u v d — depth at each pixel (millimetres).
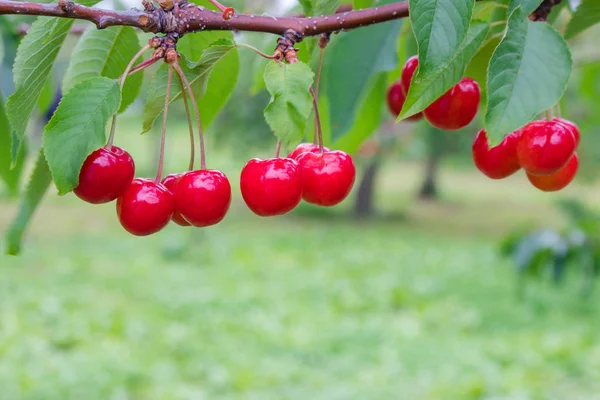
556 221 18000
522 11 1110
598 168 12461
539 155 1347
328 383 6352
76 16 1142
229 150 17016
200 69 1296
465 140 14406
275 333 7895
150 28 1192
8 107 1278
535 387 6137
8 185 2223
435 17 1121
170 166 23156
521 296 9102
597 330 8086
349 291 10141
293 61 1203
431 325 8445
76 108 1091
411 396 5965
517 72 1086
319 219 18078
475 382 6176
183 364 6867
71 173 1078
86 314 8445
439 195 23562
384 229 16859
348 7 1873
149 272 11086
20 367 6566
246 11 1561
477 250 13852
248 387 6250
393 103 1807
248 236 15062
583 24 1587
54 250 12555
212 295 9664
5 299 8977
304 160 1338
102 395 6000
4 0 1107
